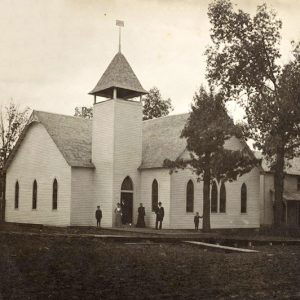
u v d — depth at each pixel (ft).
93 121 144.56
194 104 117.29
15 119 177.68
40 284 39.47
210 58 136.05
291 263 58.03
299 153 136.05
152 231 115.65
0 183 179.93
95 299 36.09
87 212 140.05
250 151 143.74
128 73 142.51
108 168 136.56
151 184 137.28
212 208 143.23
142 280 43.39
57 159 144.56
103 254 57.26
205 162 116.67
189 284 42.55
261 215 170.60
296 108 121.90
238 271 50.60
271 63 135.03
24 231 95.96
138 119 142.00
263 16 132.57
